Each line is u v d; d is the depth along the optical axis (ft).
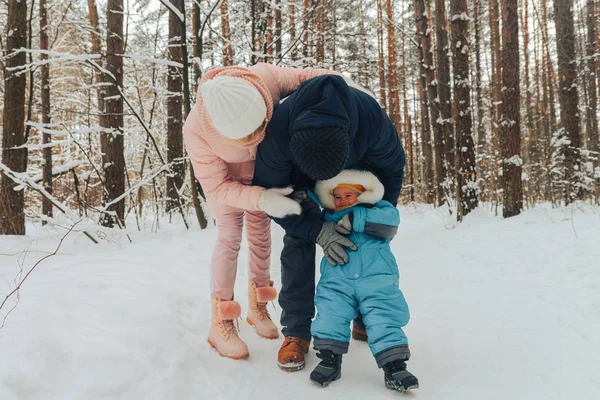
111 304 8.27
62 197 30.71
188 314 9.18
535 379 6.47
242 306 10.15
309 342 7.62
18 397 5.04
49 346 6.11
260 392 6.30
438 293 11.34
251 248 8.68
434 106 38.86
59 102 33.35
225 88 5.83
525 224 21.12
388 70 54.19
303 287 7.55
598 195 26.63
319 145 5.23
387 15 53.47
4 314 7.26
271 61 24.63
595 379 6.30
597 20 58.44
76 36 33.76
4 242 15.94
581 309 9.05
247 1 26.99
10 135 17.71
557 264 12.83
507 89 24.76
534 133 54.08
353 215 7.04
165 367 6.52
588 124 50.88
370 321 6.52
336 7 41.81
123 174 22.08
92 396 5.35
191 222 23.30
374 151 6.98
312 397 6.15
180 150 28.45
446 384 6.47
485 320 9.04
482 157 52.16
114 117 21.99
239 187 7.02
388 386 6.34
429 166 51.42
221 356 7.51
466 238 19.92
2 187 17.72
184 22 18.97
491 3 55.21
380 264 6.86
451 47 27.35
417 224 28.68
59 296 8.30
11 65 17.94
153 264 12.64
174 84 28.19
